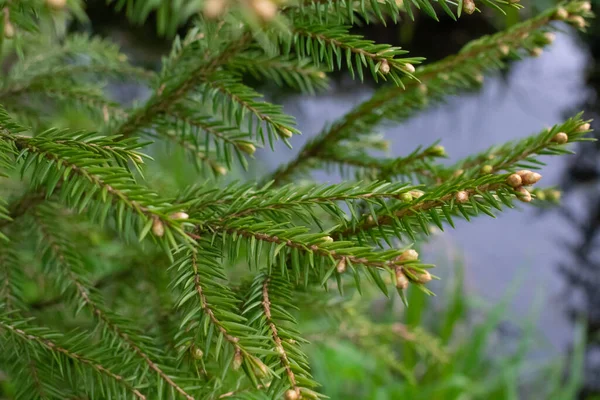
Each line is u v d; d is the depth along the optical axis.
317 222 0.66
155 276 0.80
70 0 0.56
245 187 0.67
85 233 0.84
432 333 2.08
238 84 0.69
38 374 0.67
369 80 3.17
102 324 0.69
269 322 0.64
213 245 0.66
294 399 0.61
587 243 2.90
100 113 0.79
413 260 0.62
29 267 0.83
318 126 2.85
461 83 0.79
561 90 3.58
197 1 0.53
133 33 2.46
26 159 0.63
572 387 1.80
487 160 0.73
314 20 0.65
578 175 3.17
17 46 0.59
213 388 0.66
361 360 1.68
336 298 0.77
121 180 0.62
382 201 0.65
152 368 0.66
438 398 1.68
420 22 3.03
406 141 3.10
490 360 2.08
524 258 2.82
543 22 0.75
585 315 2.51
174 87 0.71
